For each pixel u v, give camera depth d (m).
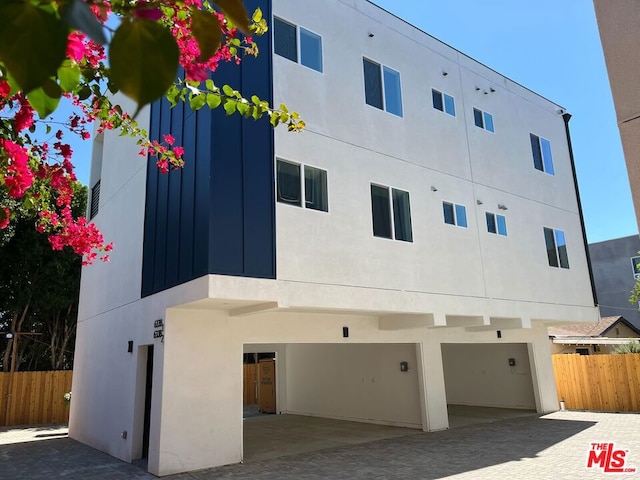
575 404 17.31
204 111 9.01
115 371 11.61
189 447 8.91
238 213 8.66
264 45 9.79
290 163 9.71
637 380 16.05
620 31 3.44
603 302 34.34
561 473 8.34
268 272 8.79
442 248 12.07
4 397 17.50
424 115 12.76
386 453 10.29
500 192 14.27
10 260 19.22
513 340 16.14
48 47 0.95
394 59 12.43
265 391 19.02
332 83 10.82
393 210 11.26
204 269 8.24
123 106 11.84
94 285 14.27
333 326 11.46
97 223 14.98
